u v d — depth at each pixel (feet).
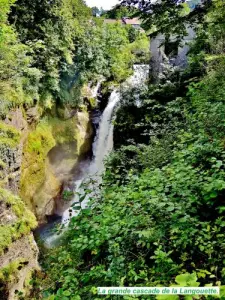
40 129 46.62
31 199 44.24
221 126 16.52
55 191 51.03
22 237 28.76
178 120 28.86
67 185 54.95
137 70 54.54
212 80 24.41
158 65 48.93
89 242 10.71
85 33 53.52
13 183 34.45
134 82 49.26
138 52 61.16
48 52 45.27
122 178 23.70
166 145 22.82
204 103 20.68
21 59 40.27
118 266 9.84
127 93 43.60
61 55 47.65
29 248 29.60
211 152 13.94
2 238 26.12
